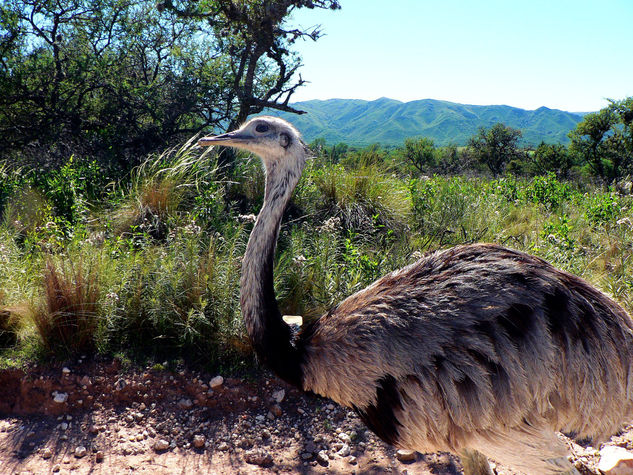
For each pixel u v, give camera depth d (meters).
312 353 0.76
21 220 1.60
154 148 2.60
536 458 0.67
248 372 1.06
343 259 1.45
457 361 0.67
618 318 0.70
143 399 1.01
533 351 0.65
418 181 2.45
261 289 0.79
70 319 1.08
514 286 0.69
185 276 1.17
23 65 2.80
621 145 8.29
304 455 0.91
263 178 1.89
